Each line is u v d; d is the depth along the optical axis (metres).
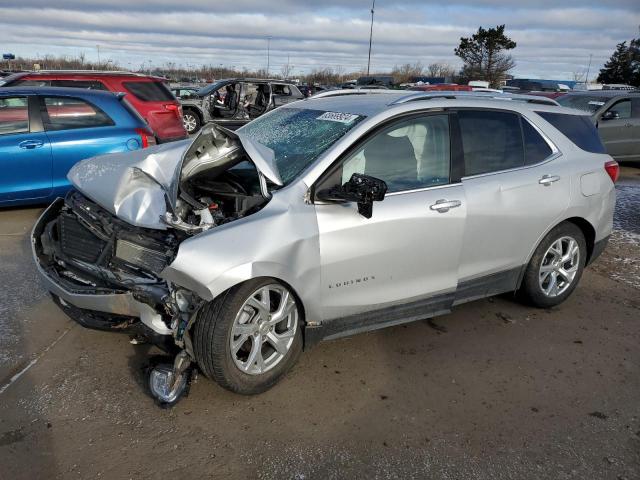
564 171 4.38
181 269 2.82
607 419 3.20
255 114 16.75
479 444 2.94
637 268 5.84
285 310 3.23
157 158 3.88
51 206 3.97
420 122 3.74
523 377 3.61
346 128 3.58
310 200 3.25
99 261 3.27
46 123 6.56
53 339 3.79
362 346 3.91
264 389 3.25
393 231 3.47
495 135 4.12
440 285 3.84
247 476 2.65
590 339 4.18
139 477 2.61
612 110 11.78
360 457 2.80
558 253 4.55
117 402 3.14
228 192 3.37
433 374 3.59
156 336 3.06
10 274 4.91
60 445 2.79
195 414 3.08
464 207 3.78
